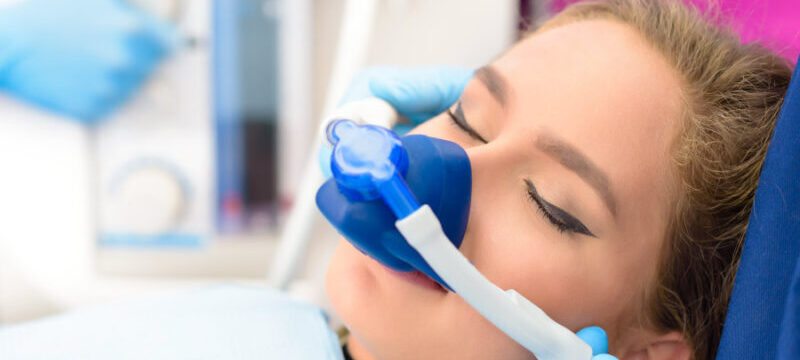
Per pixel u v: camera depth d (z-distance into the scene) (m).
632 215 0.54
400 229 0.39
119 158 1.04
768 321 0.49
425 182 0.46
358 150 0.43
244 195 1.07
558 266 0.52
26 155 1.02
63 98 0.99
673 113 0.55
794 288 0.40
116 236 1.06
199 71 1.02
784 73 0.62
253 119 1.05
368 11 0.85
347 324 0.57
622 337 0.60
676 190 0.56
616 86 0.54
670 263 0.58
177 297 0.89
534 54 0.58
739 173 0.59
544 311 0.53
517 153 0.53
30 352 0.73
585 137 0.53
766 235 0.49
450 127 0.59
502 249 0.52
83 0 0.98
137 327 0.78
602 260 0.54
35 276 1.05
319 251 1.06
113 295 1.07
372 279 0.56
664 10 0.63
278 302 0.85
